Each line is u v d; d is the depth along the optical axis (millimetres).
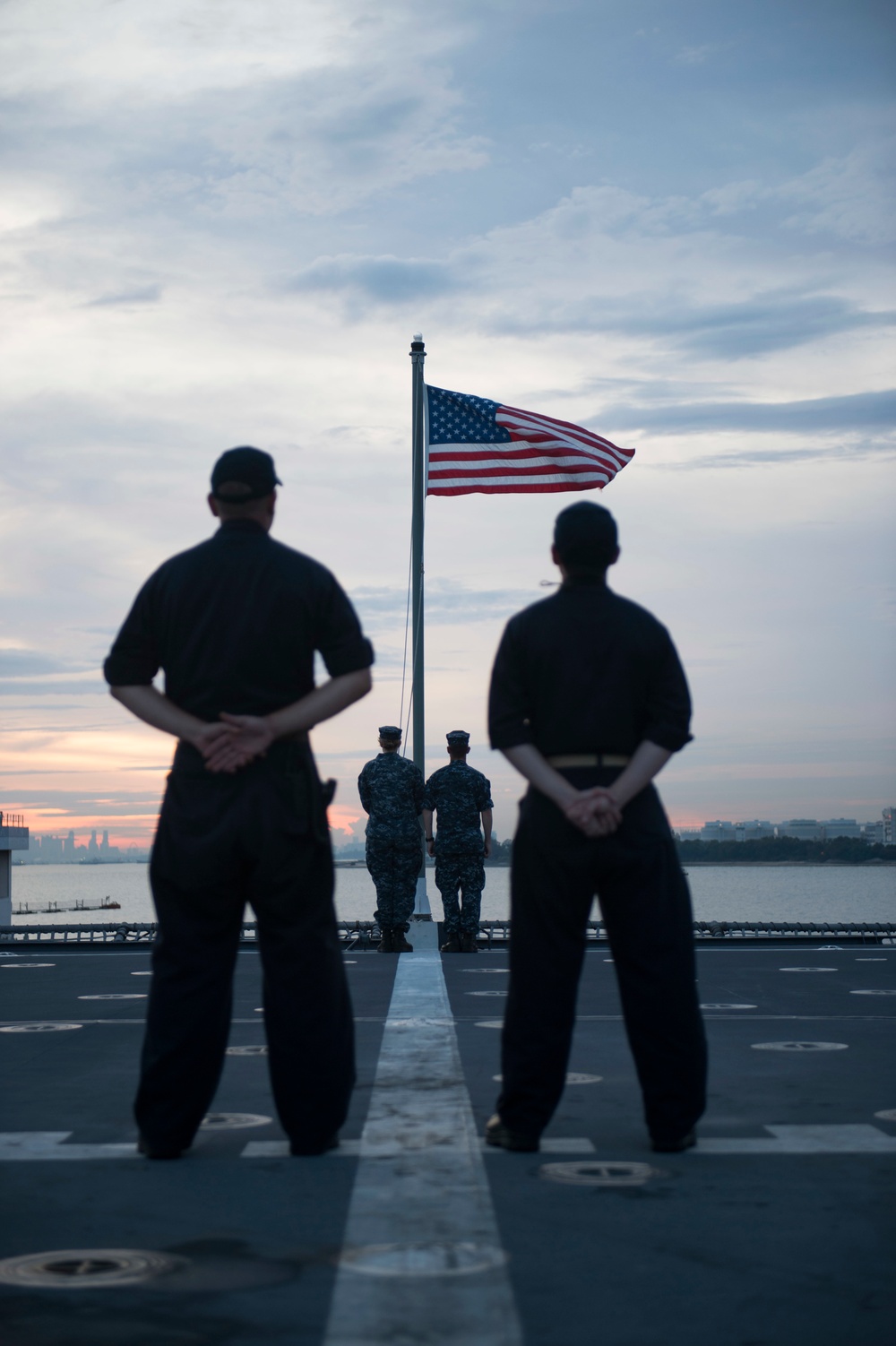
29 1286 2156
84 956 10070
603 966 8648
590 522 3449
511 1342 1905
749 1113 3645
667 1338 1921
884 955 9789
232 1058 4789
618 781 3268
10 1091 4066
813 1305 2061
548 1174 2938
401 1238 2424
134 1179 2900
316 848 3223
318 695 3260
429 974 8344
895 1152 3146
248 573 3312
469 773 10953
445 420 12500
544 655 3375
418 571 11781
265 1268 2254
